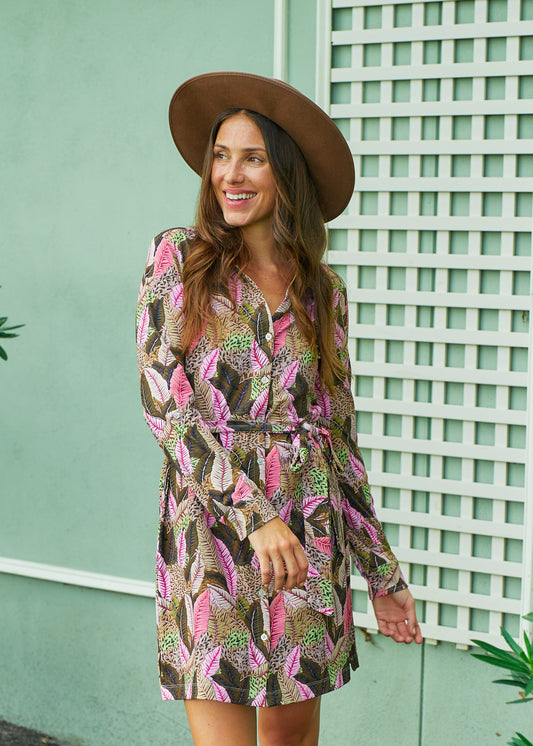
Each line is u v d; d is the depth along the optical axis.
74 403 3.17
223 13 2.84
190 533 1.81
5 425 3.29
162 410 1.75
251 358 1.84
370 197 2.74
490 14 2.56
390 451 2.78
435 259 2.65
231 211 1.85
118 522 3.14
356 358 2.79
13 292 3.23
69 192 3.11
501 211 2.61
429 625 2.72
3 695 3.38
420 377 2.70
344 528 2.13
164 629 1.89
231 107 1.90
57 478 3.22
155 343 1.79
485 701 2.69
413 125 2.66
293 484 1.87
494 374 2.61
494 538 2.65
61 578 3.21
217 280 1.85
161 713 3.13
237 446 1.82
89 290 3.12
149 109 2.97
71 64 3.07
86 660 3.23
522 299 2.56
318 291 1.98
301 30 2.74
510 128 2.55
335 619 1.95
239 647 1.80
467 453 2.65
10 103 3.17
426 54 2.64
